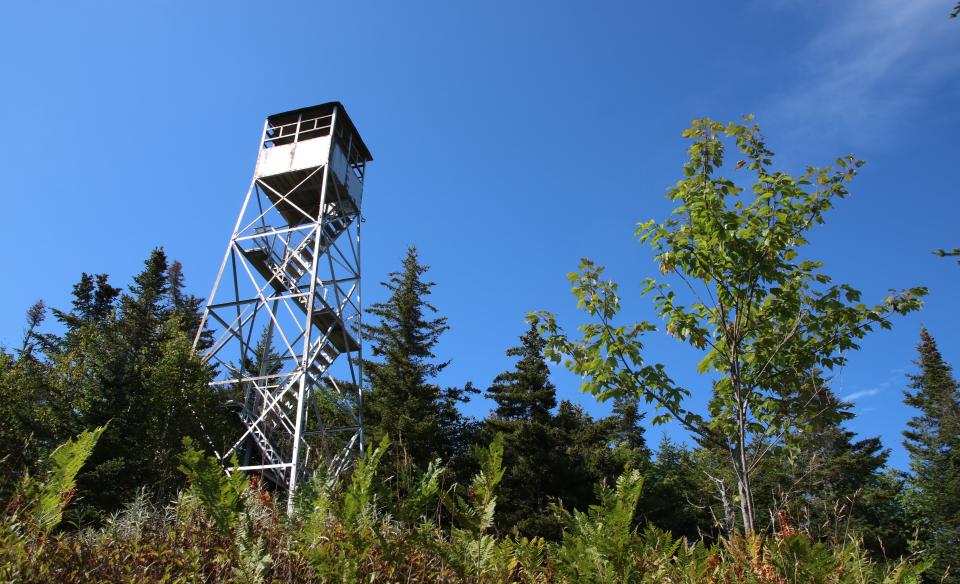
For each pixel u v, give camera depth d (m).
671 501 21.45
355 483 2.57
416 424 25.17
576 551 2.71
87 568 2.38
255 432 19.94
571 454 27.92
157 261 30.23
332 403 25.00
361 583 2.40
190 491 2.79
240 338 22.14
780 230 6.13
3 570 2.11
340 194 25.42
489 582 2.71
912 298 6.10
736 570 3.34
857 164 6.25
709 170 6.48
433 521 2.94
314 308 22.50
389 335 30.86
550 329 6.70
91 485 16.19
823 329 6.26
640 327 6.44
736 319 6.22
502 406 30.22
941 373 34.34
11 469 2.69
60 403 22.27
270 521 2.95
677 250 6.41
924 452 28.58
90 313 37.94
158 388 20.80
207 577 2.50
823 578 2.71
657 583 2.60
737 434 6.32
